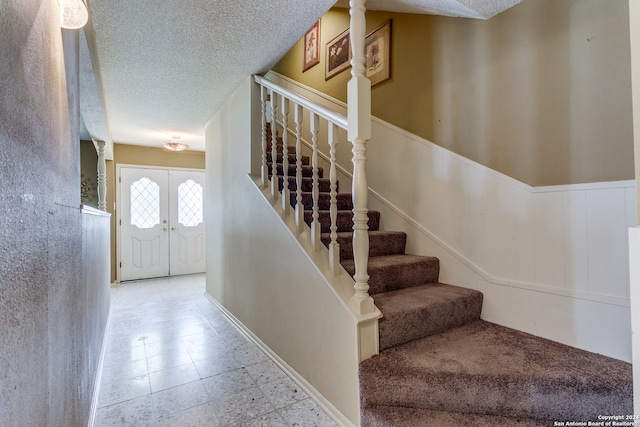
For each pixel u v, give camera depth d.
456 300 1.81
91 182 4.65
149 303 3.72
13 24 0.59
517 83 1.76
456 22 2.08
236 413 1.65
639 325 0.60
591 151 1.49
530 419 1.30
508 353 1.50
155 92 2.81
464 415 1.34
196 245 5.68
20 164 0.62
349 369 1.53
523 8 1.72
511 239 1.80
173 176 5.44
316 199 1.90
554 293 1.62
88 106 2.58
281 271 2.15
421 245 2.33
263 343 2.41
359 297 1.54
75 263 1.22
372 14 2.76
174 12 1.71
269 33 1.93
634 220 1.36
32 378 0.69
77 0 1.01
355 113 1.52
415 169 2.37
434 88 2.24
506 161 1.82
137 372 2.07
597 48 1.46
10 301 0.57
